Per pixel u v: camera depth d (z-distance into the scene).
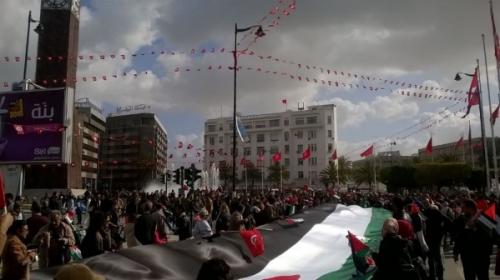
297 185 117.19
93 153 104.25
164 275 5.43
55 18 65.88
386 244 6.73
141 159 117.62
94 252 8.75
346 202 35.62
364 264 7.80
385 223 6.93
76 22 67.88
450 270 13.01
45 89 21.56
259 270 6.90
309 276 7.20
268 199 20.23
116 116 123.50
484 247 8.98
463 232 9.20
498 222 9.30
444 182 63.44
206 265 3.59
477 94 29.77
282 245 8.46
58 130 21.23
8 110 21.77
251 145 123.50
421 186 67.12
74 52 67.12
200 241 6.62
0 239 4.64
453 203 20.05
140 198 21.83
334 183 102.12
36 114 21.53
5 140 21.59
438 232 11.20
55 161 21.08
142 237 10.18
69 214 13.51
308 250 8.61
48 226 8.81
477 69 29.67
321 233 10.19
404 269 6.58
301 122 119.06
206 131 128.12
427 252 10.20
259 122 123.44
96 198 28.64
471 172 60.84
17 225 6.84
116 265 5.21
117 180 119.88
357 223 12.85
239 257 6.86
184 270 5.73
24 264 5.00
